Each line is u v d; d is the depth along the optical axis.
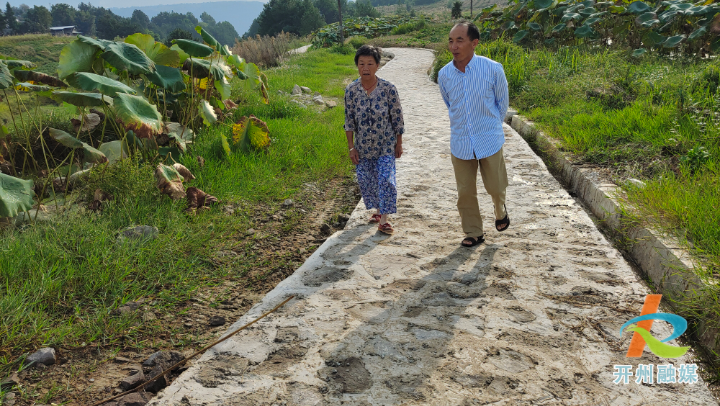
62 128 5.99
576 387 2.28
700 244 3.25
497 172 3.58
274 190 5.51
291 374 2.43
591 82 9.19
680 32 11.40
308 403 2.22
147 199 4.60
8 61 4.75
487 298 3.12
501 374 2.39
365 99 3.92
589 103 7.95
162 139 5.89
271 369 2.48
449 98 3.55
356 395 2.27
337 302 3.14
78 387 2.48
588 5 13.98
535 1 15.15
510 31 16.83
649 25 11.47
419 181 5.77
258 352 2.63
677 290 3.05
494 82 3.40
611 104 7.82
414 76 16.83
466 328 2.79
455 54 3.36
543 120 7.85
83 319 3.01
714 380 2.42
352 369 2.46
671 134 5.41
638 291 3.14
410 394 2.27
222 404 2.23
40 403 2.34
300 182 5.92
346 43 29.89
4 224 4.13
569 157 5.82
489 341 2.66
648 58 11.04
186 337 2.93
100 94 4.62
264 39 20.94
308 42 34.94
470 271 3.50
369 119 3.94
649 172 4.87
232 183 5.48
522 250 3.82
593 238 3.98
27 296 3.09
